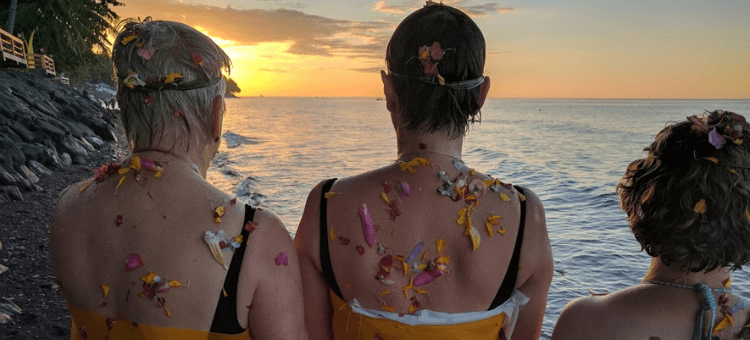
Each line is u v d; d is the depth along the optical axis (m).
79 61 39.69
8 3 34.97
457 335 1.46
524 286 1.60
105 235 1.34
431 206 1.47
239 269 1.34
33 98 23.52
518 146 36.59
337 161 26.97
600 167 24.55
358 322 1.50
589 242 9.73
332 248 1.52
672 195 1.25
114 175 1.41
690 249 1.24
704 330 1.27
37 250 7.48
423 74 1.43
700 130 1.25
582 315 1.40
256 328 1.42
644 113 119.56
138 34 1.36
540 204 1.56
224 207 1.38
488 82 1.50
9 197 10.55
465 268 1.46
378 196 1.50
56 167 15.33
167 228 1.33
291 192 16.05
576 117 96.75
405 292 1.47
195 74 1.37
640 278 7.80
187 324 1.32
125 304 1.32
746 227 1.22
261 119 88.19
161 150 1.39
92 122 26.00
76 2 37.03
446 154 1.51
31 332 4.97
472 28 1.44
